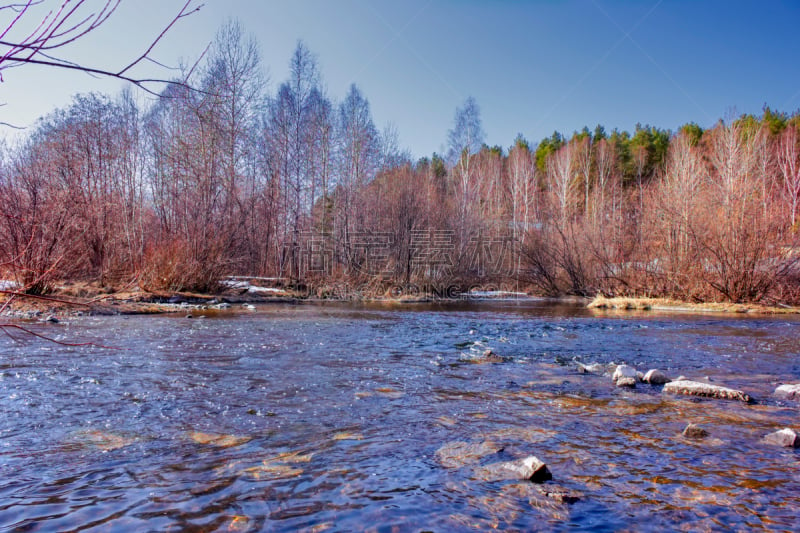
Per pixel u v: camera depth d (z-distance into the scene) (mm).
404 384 5543
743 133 35062
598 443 3678
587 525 2441
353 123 28750
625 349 8602
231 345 7941
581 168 51688
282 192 26094
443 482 2936
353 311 15930
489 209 38281
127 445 3461
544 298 25297
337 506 2604
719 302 19125
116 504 2578
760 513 2584
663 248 21547
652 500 2730
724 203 20547
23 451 3307
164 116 21969
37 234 8211
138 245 18500
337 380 5648
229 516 2469
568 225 27156
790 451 3535
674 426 4113
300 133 26312
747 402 4957
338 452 3402
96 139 20578
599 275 23344
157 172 22469
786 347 8938
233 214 21906
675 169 30953
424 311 16766
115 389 4980
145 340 8258
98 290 14602
